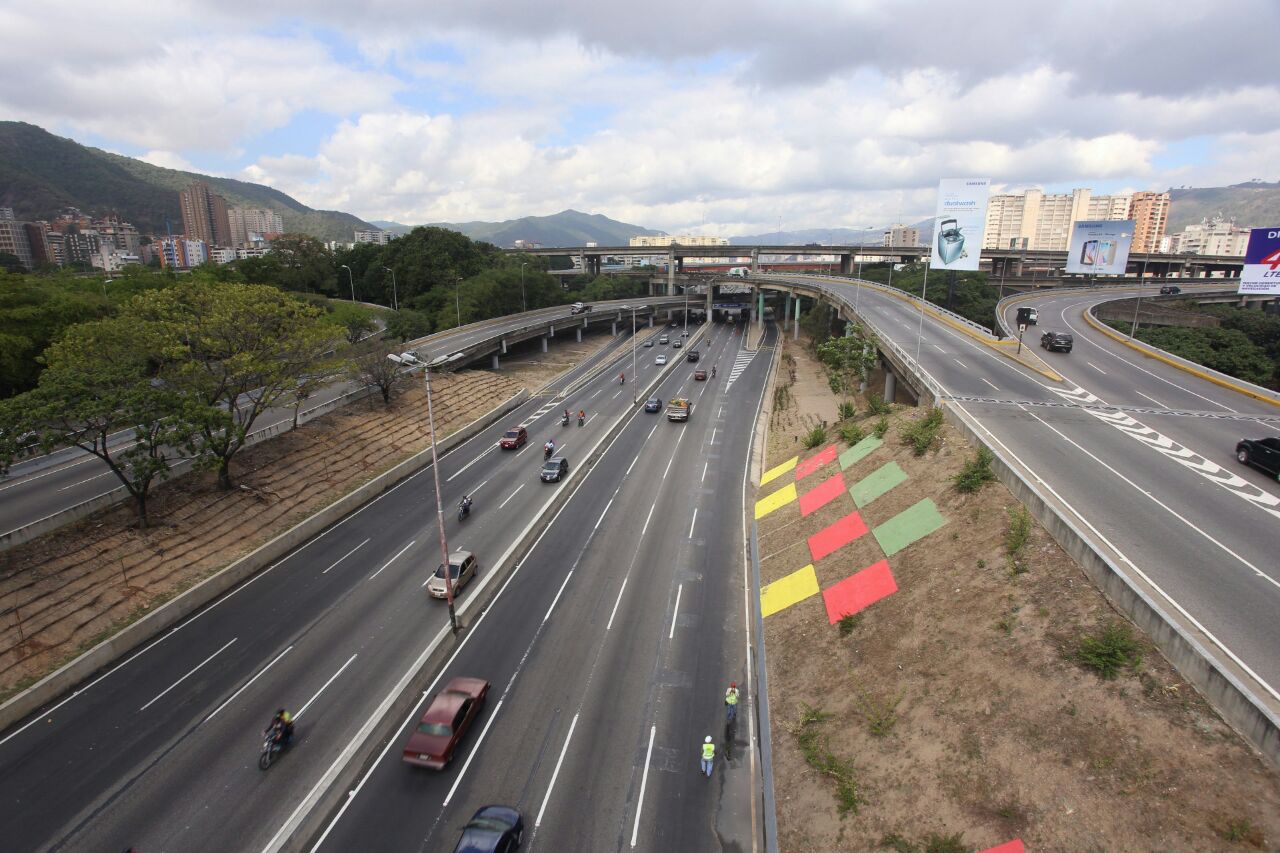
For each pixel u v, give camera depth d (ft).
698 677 93.66
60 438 105.09
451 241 442.91
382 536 136.36
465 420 219.82
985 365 184.03
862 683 79.56
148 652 97.86
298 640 100.94
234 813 70.69
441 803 72.38
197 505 130.93
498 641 101.76
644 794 73.82
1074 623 70.03
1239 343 261.03
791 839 64.80
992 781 59.57
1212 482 99.86
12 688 86.89
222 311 141.79
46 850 66.28
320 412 189.57
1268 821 47.37
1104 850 50.49
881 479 125.29
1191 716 56.08
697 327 484.74
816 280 466.29
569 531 139.85
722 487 165.68
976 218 236.43
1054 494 94.79
